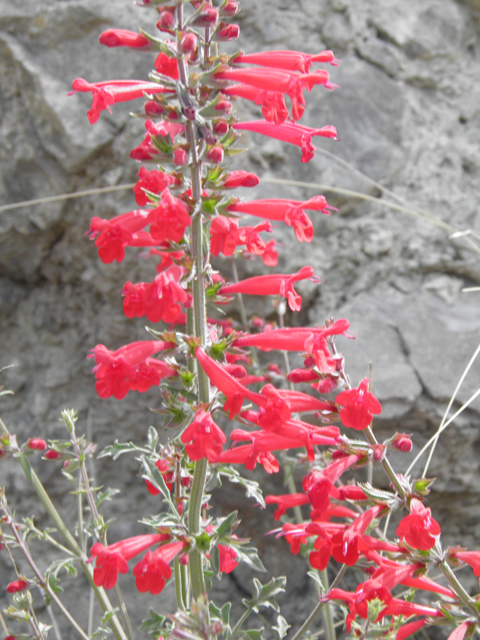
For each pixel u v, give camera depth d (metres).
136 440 0.61
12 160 0.59
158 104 0.41
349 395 0.41
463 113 0.62
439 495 0.55
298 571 0.58
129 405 0.61
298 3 0.60
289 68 0.41
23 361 0.63
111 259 0.42
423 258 0.58
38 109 0.58
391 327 0.56
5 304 0.64
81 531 0.49
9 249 0.62
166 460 0.45
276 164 0.57
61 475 0.60
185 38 0.40
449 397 0.53
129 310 0.43
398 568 0.42
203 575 0.42
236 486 0.57
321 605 0.44
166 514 0.42
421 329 0.56
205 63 0.41
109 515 0.61
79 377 0.63
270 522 0.58
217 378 0.41
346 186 0.57
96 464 0.61
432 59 0.61
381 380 0.54
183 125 0.42
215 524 0.43
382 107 0.59
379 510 0.42
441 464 0.54
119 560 0.41
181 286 0.41
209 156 0.41
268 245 0.49
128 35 0.41
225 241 0.43
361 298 0.57
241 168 0.56
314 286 0.57
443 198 0.59
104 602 0.48
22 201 0.60
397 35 0.60
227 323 0.54
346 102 0.59
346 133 0.59
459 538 0.56
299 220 0.43
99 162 0.57
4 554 0.59
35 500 0.60
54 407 0.62
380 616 0.41
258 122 0.43
